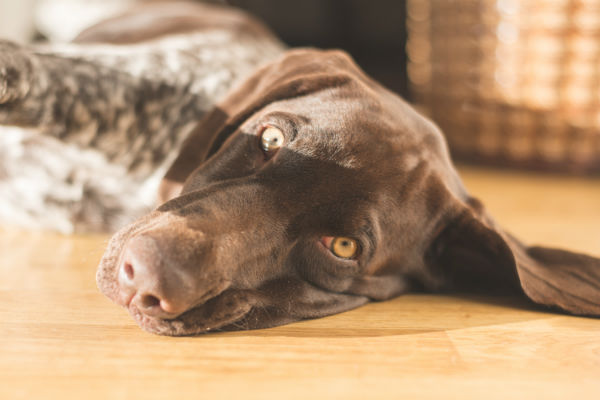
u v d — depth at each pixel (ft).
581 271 1.81
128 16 2.86
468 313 1.75
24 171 2.08
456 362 1.48
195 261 1.41
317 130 1.61
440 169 1.76
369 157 1.62
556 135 3.47
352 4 4.69
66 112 1.87
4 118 1.77
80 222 2.14
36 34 3.95
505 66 3.42
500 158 3.68
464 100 3.63
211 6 3.41
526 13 3.27
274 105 1.73
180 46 2.29
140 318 1.49
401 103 1.85
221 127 1.79
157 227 1.43
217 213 1.50
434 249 1.84
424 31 3.91
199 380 1.35
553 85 3.35
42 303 1.62
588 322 1.71
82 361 1.38
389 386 1.37
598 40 3.23
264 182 1.58
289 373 1.39
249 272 1.54
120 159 2.05
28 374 1.33
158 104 2.07
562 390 1.40
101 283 1.49
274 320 1.58
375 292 1.75
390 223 1.67
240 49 2.48
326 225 1.59
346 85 1.73
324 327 1.60
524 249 1.89
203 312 1.49
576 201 3.01
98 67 1.97
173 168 1.79
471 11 3.45
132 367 1.37
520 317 1.73
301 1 4.57
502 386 1.40
